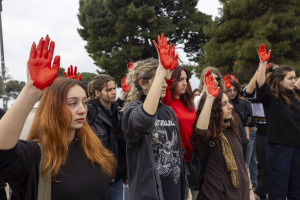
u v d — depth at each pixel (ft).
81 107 4.50
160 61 4.78
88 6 64.49
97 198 4.50
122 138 8.65
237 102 12.63
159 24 63.16
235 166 6.96
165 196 5.84
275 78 9.77
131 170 5.57
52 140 4.17
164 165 5.88
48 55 3.38
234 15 47.29
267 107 9.89
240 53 42.73
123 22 59.57
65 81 4.49
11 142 3.27
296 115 9.34
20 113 3.25
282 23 42.16
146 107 4.74
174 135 6.34
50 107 4.32
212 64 49.52
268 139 9.82
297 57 43.73
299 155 9.42
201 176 7.29
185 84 8.82
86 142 4.79
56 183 4.14
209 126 7.16
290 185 9.64
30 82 3.26
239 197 6.93
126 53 59.41
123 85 11.48
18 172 3.61
